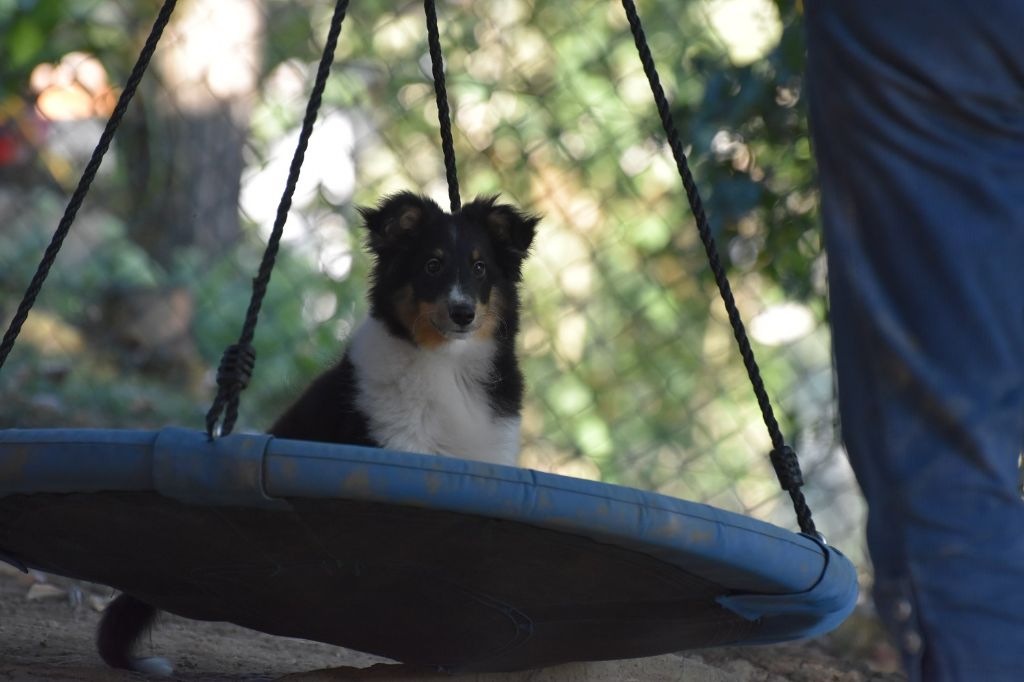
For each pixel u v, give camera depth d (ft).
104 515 13.79
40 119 45.50
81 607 24.27
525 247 24.40
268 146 46.73
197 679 18.51
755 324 37.35
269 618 16.07
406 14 45.01
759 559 13.66
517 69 41.63
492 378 23.52
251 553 14.02
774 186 30.48
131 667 19.47
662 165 40.60
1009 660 11.85
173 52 46.26
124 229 45.21
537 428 39.63
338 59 45.03
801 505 15.80
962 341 12.07
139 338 42.68
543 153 40.75
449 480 12.54
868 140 12.44
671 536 13.08
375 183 41.06
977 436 12.01
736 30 36.60
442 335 22.35
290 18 46.98
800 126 29.63
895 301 12.36
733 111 30.12
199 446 12.74
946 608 12.01
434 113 42.37
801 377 33.45
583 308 39.47
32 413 36.45
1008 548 11.94
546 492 12.69
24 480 13.23
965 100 12.12
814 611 14.73
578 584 14.10
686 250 39.29
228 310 41.45
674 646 16.16
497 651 16.21
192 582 15.31
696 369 39.22
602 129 39.40
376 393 22.27
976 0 11.89
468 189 41.68
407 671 17.31
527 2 43.06
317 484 12.51
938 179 12.23
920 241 12.23
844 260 12.67
